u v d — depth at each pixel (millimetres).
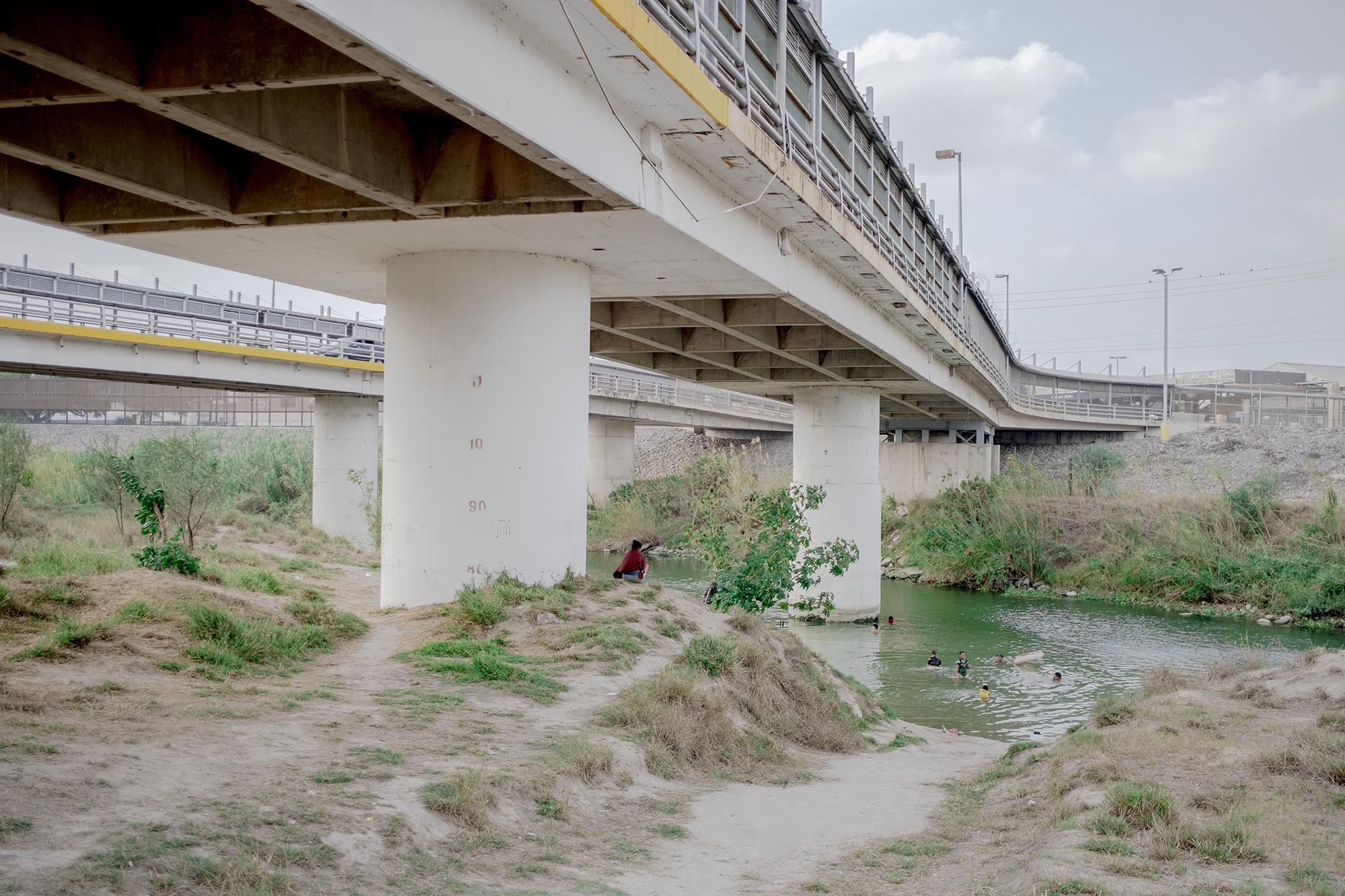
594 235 15023
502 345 16250
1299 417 98750
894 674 28297
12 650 11000
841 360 31984
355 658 13664
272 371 35719
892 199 26000
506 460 16266
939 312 30922
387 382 17078
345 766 8414
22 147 10883
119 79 9047
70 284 34344
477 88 9516
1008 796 11977
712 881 7879
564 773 9516
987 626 36188
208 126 10133
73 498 35875
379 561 31672
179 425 68375
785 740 14883
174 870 5742
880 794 12242
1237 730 12789
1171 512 46969
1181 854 7914
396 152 12758
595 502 66062
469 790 8078
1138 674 28312
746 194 16766
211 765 7895
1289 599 38625
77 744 7805
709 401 68750
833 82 20141
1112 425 79938
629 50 10828
